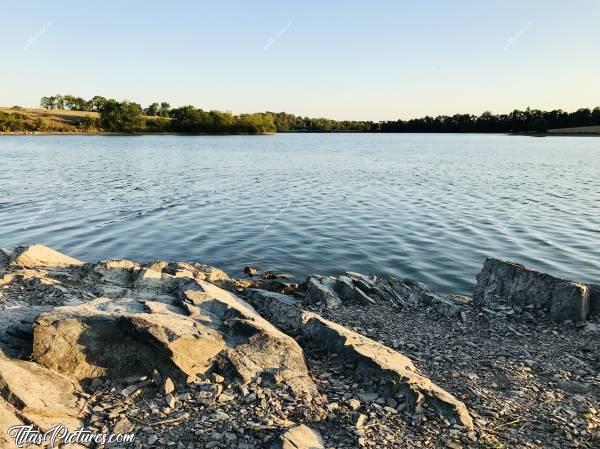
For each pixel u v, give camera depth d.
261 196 45.53
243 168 74.00
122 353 10.45
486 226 32.50
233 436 8.48
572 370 12.10
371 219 34.84
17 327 10.91
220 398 9.67
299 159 93.62
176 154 103.38
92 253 25.83
